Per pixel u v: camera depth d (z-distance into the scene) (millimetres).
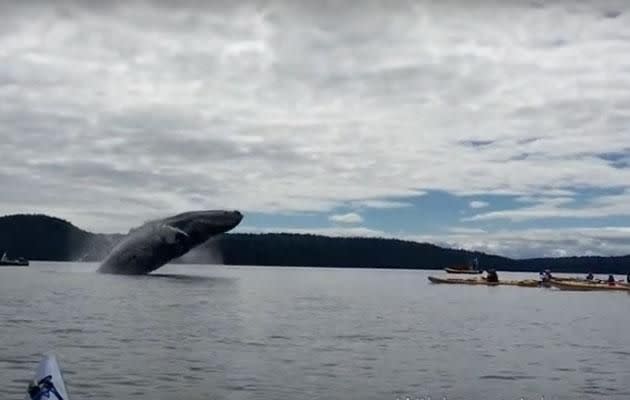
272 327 29531
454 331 30469
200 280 72625
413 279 114938
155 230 73938
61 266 115562
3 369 18109
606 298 61906
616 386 17969
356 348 23797
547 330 31953
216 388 16578
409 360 21406
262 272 129875
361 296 57844
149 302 40562
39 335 24688
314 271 163625
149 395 15742
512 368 20375
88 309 35094
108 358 20141
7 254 131125
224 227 72938
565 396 16844
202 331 27266
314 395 16188
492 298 59094
